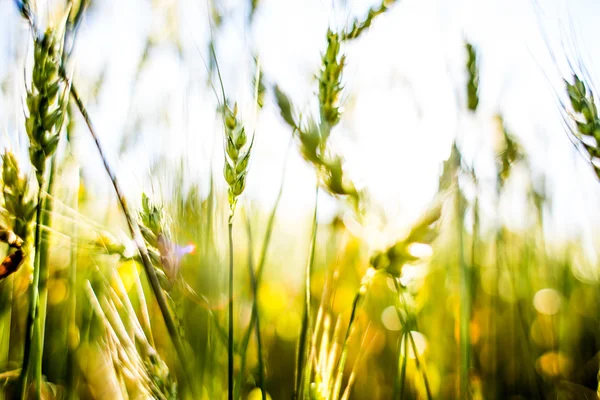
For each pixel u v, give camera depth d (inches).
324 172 24.0
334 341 23.2
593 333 32.3
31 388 23.4
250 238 23.7
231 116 22.7
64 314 25.7
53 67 21.4
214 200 25.5
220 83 23.3
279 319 34.8
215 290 24.8
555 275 33.6
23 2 21.7
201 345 24.5
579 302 33.4
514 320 30.2
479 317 30.0
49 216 22.1
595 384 30.2
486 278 30.9
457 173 23.9
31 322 21.0
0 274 21.2
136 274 22.6
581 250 34.6
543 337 32.5
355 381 30.4
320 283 34.4
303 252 32.8
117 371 22.7
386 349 31.7
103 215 27.3
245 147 22.6
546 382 30.0
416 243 23.2
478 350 29.5
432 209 23.4
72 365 24.6
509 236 32.9
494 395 28.4
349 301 32.6
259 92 25.3
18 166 21.6
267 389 29.1
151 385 21.8
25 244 21.5
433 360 29.1
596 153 24.4
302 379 22.7
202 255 24.9
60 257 26.3
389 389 30.0
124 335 22.1
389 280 25.0
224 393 24.7
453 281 30.1
